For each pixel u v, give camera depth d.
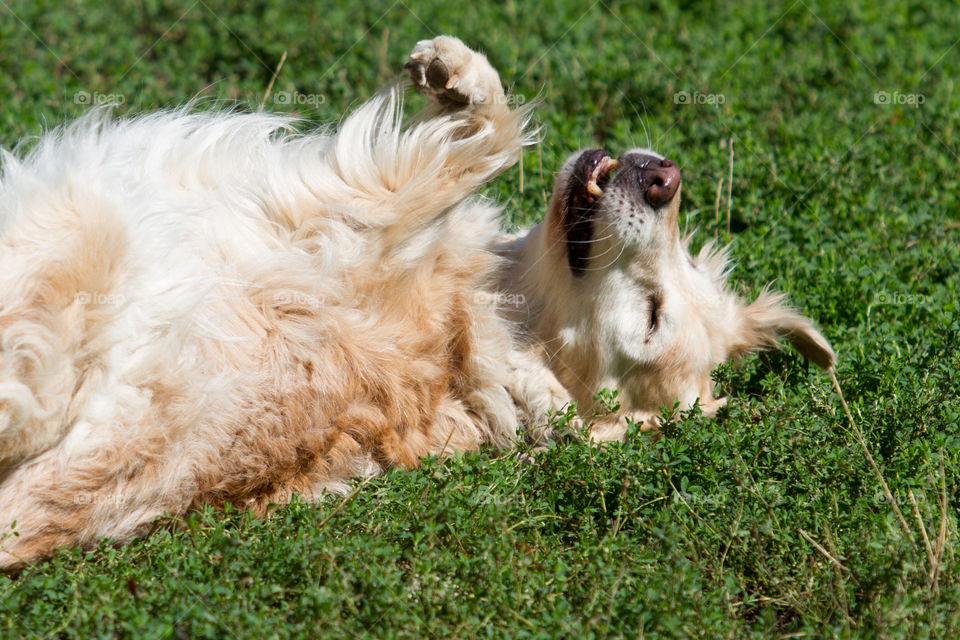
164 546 4.21
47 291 4.23
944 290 6.81
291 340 4.71
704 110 8.73
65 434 4.32
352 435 4.92
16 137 7.05
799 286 6.91
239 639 3.53
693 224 7.40
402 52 9.15
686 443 5.01
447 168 5.23
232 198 5.01
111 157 4.84
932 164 8.28
